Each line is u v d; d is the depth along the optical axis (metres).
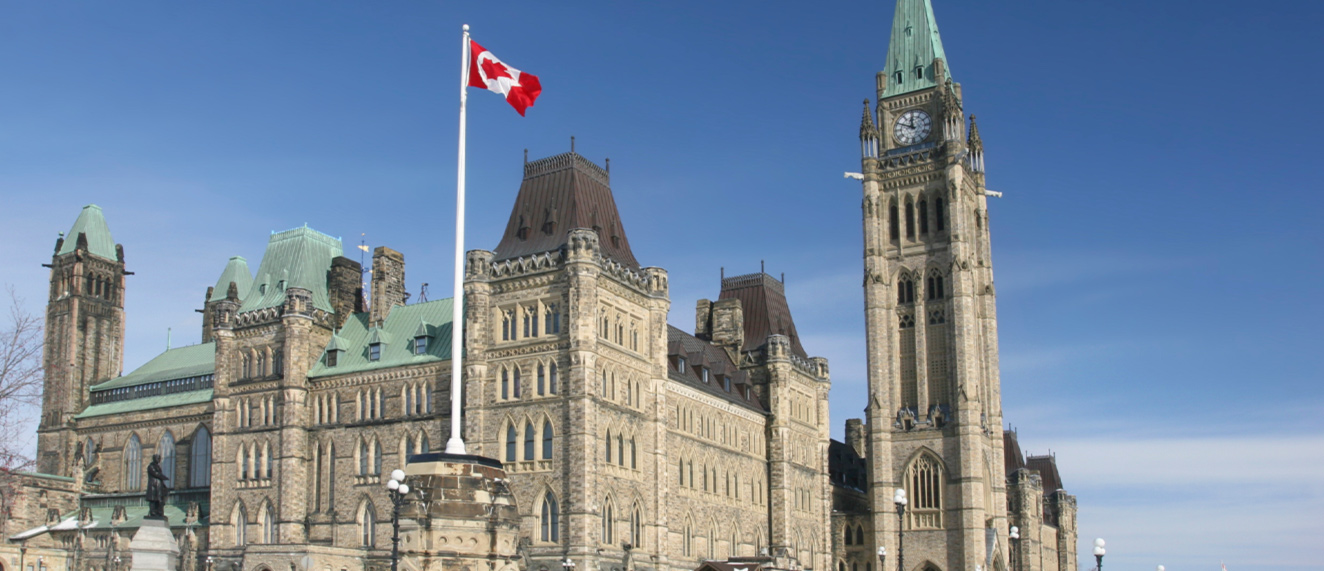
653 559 98.81
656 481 100.62
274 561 94.88
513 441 95.00
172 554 68.19
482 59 65.19
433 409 101.75
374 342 108.44
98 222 147.38
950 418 142.12
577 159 103.50
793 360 131.38
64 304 139.88
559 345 94.12
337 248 122.56
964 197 150.88
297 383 108.19
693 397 112.31
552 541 91.62
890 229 152.12
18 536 117.44
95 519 122.00
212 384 125.75
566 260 94.81
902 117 154.00
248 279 140.75
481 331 98.25
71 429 134.00
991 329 155.25
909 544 141.25
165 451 124.81
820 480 134.25
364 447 105.00
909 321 148.62
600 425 93.75
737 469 119.56
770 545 123.81
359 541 103.25
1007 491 174.38
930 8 157.88
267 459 109.00
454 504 59.06
